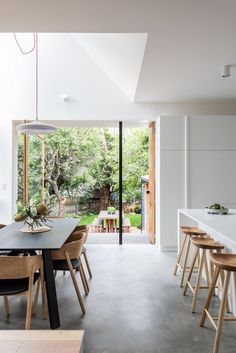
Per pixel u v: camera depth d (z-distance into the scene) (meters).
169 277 3.70
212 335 2.37
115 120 5.40
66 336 1.65
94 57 5.07
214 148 4.98
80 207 9.02
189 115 5.14
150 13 2.34
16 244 2.64
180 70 3.71
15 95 5.31
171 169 4.96
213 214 3.56
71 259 3.00
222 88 4.54
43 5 2.21
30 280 2.30
